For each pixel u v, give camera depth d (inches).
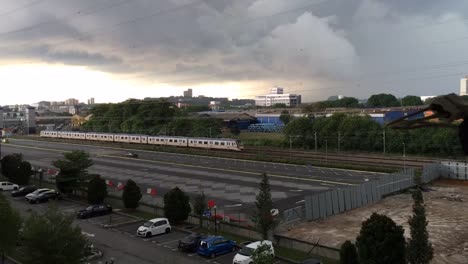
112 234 1667.1
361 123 4099.4
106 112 6712.6
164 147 4702.3
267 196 1478.8
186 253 1448.1
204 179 2760.8
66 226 1153.4
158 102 6048.2
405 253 1018.7
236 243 1503.4
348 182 2561.5
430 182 2613.2
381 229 1005.2
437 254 1385.3
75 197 2351.1
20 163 2684.5
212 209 1929.1
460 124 189.5
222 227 1715.1
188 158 3833.7
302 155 3720.5
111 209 2016.5
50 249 1107.3
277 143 4724.4
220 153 4033.0
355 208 2016.5
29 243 1122.0
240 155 3836.1
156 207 1968.5
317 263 1209.4
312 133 4426.7
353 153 3937.0
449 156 3545.8
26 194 2393.0
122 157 3959.2
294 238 1557.6
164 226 1679.4
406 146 3791.8
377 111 4987.7
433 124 197.5
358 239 1045.2
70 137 6092.5
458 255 1374.3
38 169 3063.5
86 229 1736.0
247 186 2506.2
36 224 1125.7
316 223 1769.2
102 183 2155.5
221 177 2819.9
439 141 3570.4
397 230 1007.0
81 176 2281.0
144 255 1421.0
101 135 5625.0
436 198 2188.7
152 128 5708.7
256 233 1582.2
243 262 1279.5
